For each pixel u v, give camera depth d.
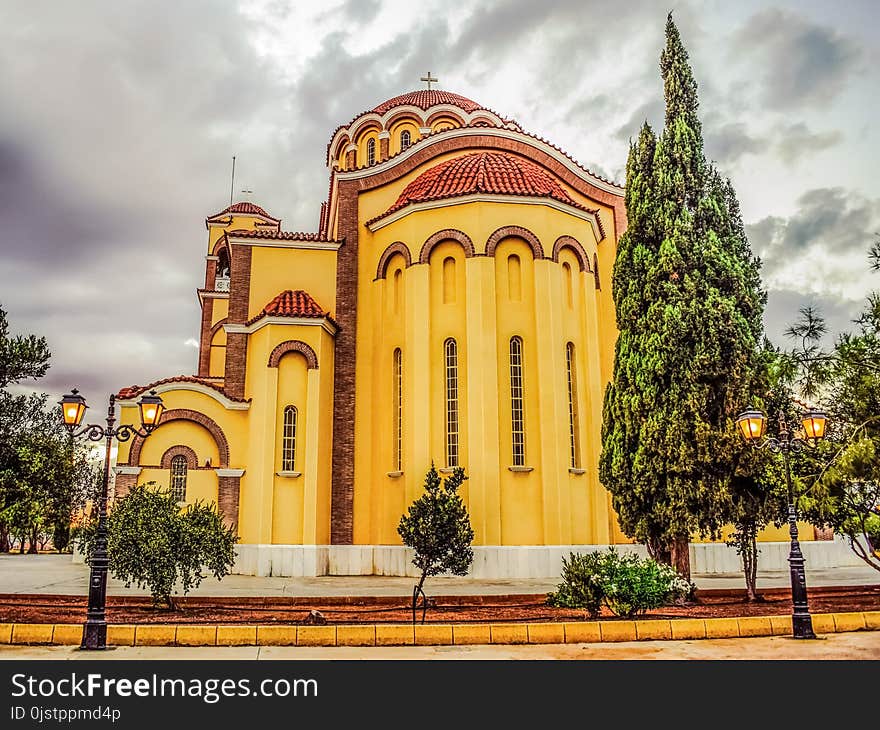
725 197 20.20
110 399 13.36
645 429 18.31
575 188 30.09
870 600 18.45
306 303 26.81
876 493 15.65
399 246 26.17
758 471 17.12
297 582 21.84
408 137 34.34
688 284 18.55
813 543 29.39
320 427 25.50
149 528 15.14
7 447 16.06
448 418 23.98
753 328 18.78
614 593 14.61
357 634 12.59
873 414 15.22
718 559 27.31
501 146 29.64
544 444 23.28
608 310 29.09
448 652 11.91
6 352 15.70
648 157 20.48
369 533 25.42
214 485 25.30
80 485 40.81
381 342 26.39
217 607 16.31
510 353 24.19
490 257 24.45
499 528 22.61
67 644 12.38
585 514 23.92
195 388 25.77
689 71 20.80
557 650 12.12
